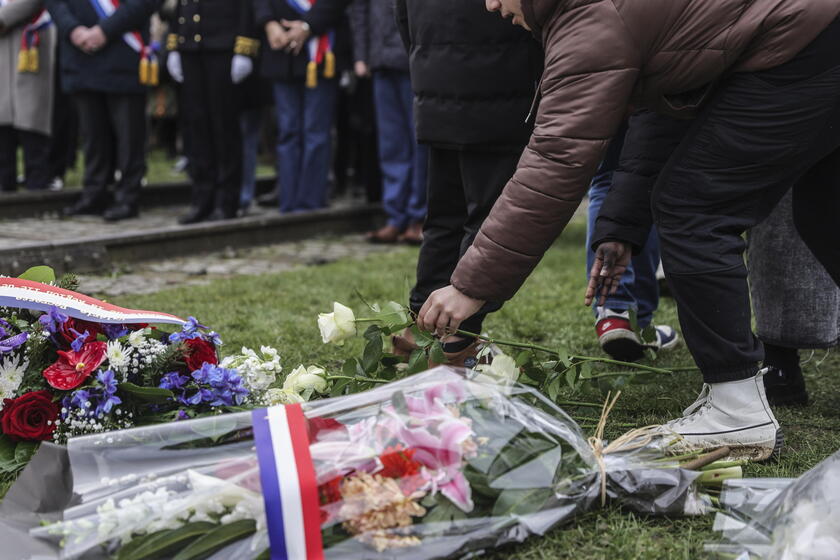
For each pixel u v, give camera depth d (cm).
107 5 673
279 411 186
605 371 324
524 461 184
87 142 722
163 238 598
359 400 193
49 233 634
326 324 240
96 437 189
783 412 280
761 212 220
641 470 200
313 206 745
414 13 271
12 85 740
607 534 189
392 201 695
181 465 182
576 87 199
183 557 171
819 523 172
